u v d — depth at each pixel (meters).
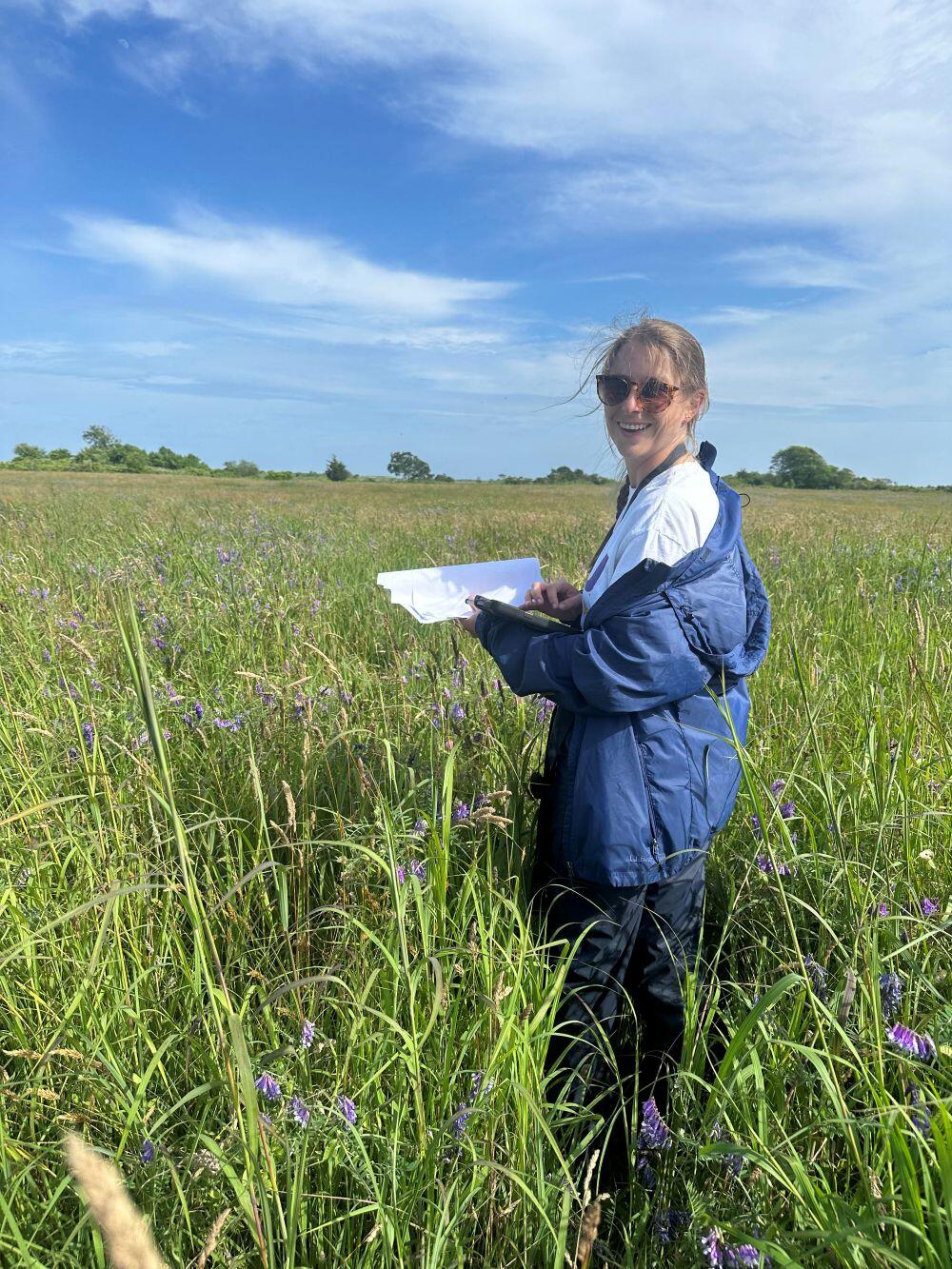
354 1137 1.48
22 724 2.97
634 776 1.97
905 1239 1.23
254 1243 1.47
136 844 2.36
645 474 2.19
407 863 2.03
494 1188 1.50
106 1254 1.31
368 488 43.34
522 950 1.87
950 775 2.49
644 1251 1.54
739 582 2.04
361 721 3.00
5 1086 1.65
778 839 2.30
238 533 10.52
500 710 3.00
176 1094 1.71
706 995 2.04
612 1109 2.06
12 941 1.93
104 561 6.77
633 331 2.15
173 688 3.47
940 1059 1.55
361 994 1.69
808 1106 1.65
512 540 10.72
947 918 1.96
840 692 3.49
